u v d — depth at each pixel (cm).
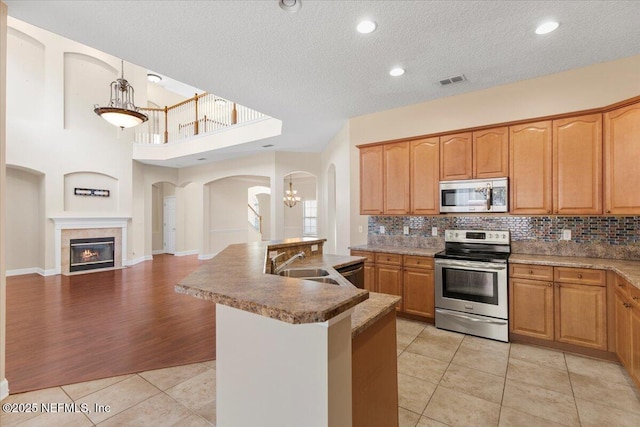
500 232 352
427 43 264
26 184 678
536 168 315
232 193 1000
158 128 841
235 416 140
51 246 661
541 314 297
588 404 215
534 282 300
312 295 112
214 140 690
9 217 655
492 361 276
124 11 218
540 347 301
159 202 1044
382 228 444
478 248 366
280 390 121
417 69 312
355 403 128
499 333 314
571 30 247
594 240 313
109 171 745
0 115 218
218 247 951
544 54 285
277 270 254
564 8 220
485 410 209
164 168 920
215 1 208
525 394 227
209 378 254
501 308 313
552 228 333
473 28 243
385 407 153
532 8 219
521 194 322
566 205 300
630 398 221
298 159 742
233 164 812
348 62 296
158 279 623
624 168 266
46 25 234
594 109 286
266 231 1380
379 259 395
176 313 416
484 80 338
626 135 265
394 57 287
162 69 308
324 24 236
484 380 246
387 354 157
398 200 399
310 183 1277
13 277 636
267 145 654
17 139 610
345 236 489
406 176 393
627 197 264
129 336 339
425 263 362
